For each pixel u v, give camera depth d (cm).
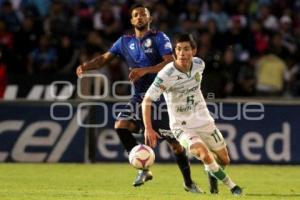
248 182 3628
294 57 6000
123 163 4478
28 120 4472
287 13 6394
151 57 3231
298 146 4494
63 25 5875
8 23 5922
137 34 3247
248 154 4475
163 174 3912
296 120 4494
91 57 5472
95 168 4194
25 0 6519
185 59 2825
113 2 6319
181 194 2983
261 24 6141
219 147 2980
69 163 4466
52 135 4475
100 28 6009
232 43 5922
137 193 3027
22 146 4472
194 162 4541
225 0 6450
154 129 3172
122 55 3328
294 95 5853
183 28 5916
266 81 5750
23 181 3522
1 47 5597
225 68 5612
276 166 4434
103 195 2914
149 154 2983
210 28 5906
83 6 6206
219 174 2841
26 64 5616
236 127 4462
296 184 3556
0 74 5219
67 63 5553
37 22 5784
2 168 4141
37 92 5231
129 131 3259
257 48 5956
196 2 6456
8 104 4462
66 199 2770
